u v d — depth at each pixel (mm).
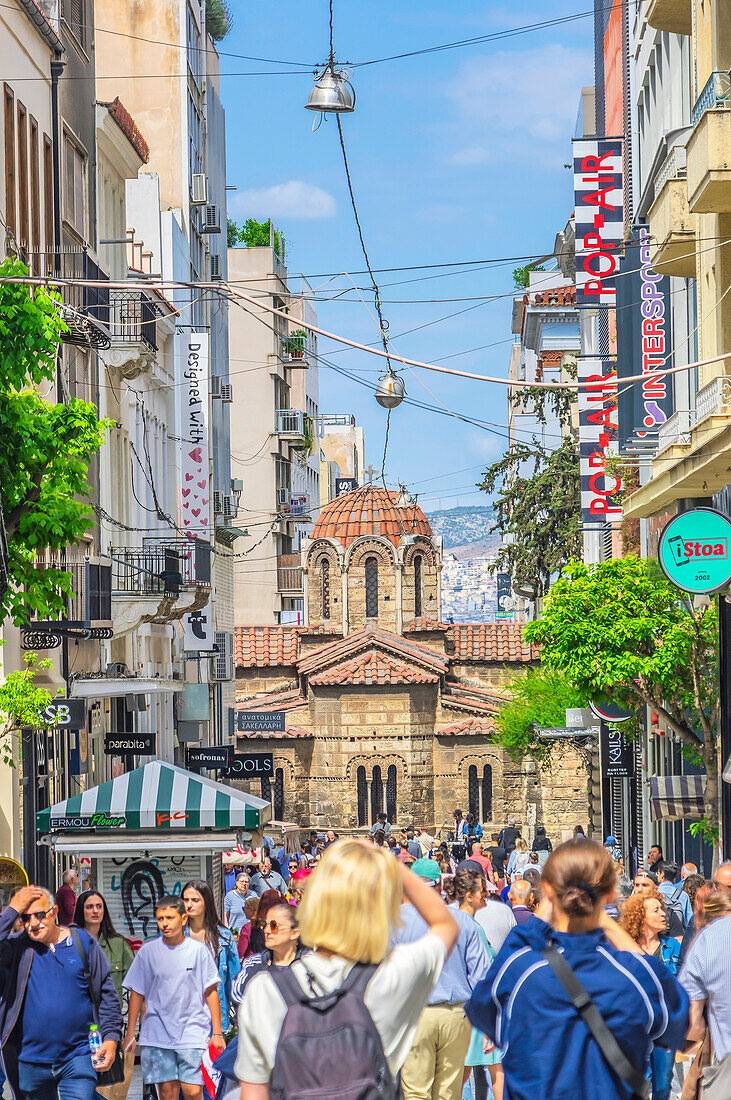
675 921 42156
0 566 42750
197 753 121688
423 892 14078
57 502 43969
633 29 97750
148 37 142625
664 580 68188
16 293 41562
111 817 47594
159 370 109688
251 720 178375
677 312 77625
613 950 15773
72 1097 25672
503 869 103938
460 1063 29203
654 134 88500
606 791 116812
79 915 35125
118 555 87812
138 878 48094
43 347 42062
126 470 95000
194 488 119688
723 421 52625
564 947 15766
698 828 65375
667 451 63594
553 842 164250
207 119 158250
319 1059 12938
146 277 102688
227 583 162500
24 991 25922
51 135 72000
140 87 142625
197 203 145625
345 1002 13195
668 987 15789
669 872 48000
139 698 101188
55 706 64188
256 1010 13336
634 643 67688
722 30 54000
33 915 26078
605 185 94875
